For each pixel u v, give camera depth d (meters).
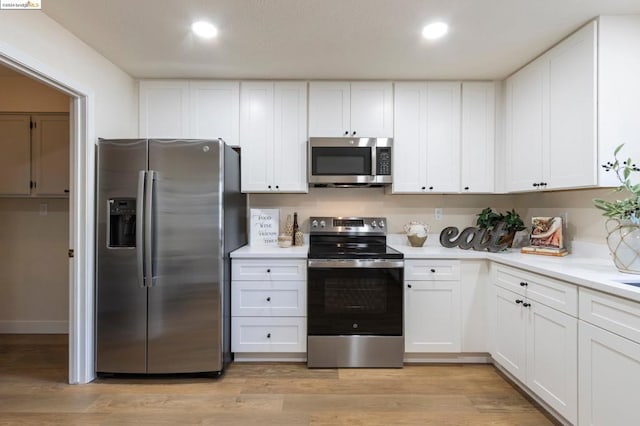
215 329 2.33
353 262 2.49
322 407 2.01
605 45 1.91
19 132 3.02
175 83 2.82
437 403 2.05
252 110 2.84
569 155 2.11
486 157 2.87
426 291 2.54
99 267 2.30
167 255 2.29
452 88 2.86
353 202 3.15
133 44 2.27
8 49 1.70
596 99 1.92
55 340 3.01
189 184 2.30
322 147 2.79
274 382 2.29
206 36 2.18
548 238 2.47
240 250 2.67
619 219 1.79
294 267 2.54
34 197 3.10
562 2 1.80
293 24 2.03
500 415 1.93
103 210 2.29
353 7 1.86
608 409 1.46
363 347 2.50
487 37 2.17
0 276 3.19
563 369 1.73
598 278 1.58
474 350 2.54
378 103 2.85
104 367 2.31
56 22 2.00
